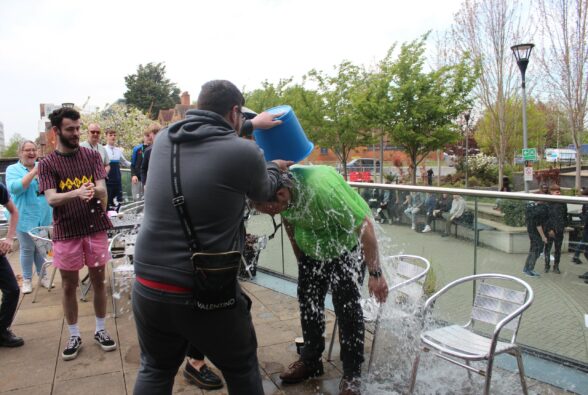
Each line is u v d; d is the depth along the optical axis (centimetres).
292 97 1978
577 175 1822
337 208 271
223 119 204
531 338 338
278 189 238
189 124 199
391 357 336
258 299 478
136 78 5819
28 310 463
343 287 296
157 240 197
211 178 191
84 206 348
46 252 515
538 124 2973
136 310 207
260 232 567
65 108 347
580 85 1780
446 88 1602
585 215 294
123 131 2959
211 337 203
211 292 192
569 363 314
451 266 376
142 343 215
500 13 2058
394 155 3662
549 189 1405
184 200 191
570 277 305
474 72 1655
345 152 1933
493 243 346
